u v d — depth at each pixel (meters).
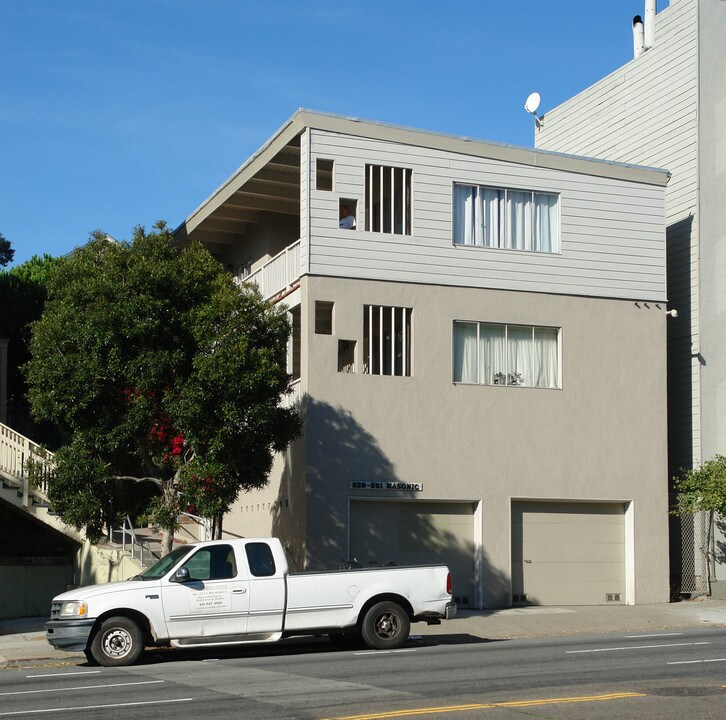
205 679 14.03
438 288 25.28
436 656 16.20
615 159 33.16
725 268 29.16
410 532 24.69
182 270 20.95
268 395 20.75
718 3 30.14
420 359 24.94
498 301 25.84
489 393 25.53
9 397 36.03
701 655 15.52
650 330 27.36
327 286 24.25
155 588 16.61
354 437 24.11
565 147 36.00
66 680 14.46
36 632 21.69
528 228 26.47
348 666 15.07
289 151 25.81
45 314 21.48
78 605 16.36
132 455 21.75
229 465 20.36
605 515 26.64
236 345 20.20
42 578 26.28
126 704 11.88
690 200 29.42
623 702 11.38
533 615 23.45
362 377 24.36
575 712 10.85
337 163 24.59
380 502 24.47
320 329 24.66
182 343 20.69
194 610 16.72
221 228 32.09
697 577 27.69
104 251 21.38
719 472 26.44
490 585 24.98
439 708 11.15
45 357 20.64
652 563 26.62
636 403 26.97
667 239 30.19
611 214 27.28
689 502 26.73
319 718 10.70
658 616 23.33
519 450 25.67
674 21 30.75
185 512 25.23
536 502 25.98
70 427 21.11
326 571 17.48
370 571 17.69
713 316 28.91
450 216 25.56
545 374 26.31
